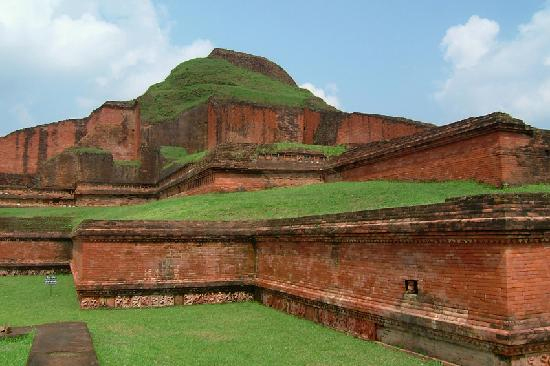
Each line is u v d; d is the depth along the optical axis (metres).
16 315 12.82
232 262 15.29
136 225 14.50
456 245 8.10
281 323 11.84
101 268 14.14
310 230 11.98
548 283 7.49
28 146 42.09
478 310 7.67
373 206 15.00
